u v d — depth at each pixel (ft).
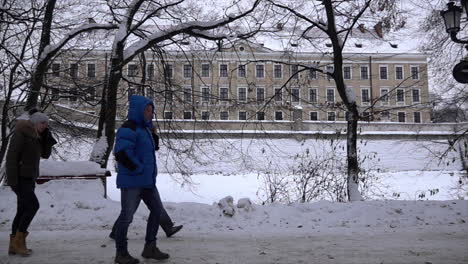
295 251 19.48
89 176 35.01
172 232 22.98
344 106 47.01
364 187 47.34
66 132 57.62
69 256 18.24
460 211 30.73
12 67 47.80
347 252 19.26
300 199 44.06
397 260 17.63
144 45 43.42
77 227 26.25
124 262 16.46
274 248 20.18
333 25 41.98
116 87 43.14
